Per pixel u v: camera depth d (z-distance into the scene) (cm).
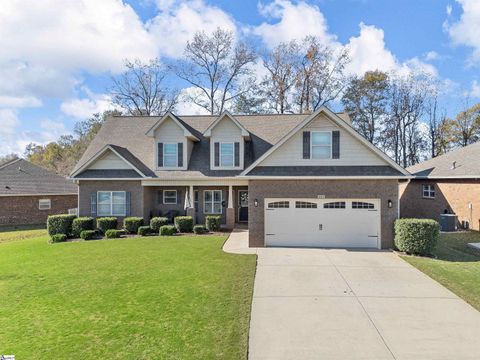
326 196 1373
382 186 1346
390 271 997
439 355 527
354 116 3981
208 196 2058
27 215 2564
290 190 1388
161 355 523
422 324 637
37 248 1449
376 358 520
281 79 3597
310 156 1421
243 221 2069
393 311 698
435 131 3944
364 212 1361
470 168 1864
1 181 2545
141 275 969
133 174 1861
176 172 1878
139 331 607
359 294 799
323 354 532
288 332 607
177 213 1981
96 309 715
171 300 761
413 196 2375
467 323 640
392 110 3972
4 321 662
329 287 850
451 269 1004
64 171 4891
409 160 3972
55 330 618
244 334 595
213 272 986
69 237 1708
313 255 1214
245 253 1250
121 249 1355
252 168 1420
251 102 3634
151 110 3684
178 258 1171
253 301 755
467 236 1636
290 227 1395
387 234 1340
